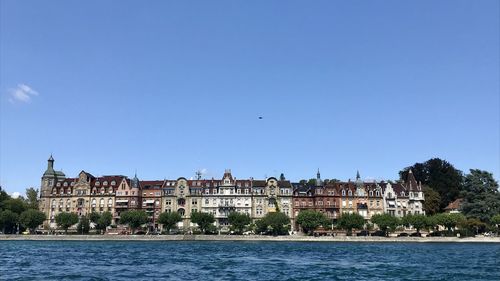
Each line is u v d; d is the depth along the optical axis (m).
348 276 62.25
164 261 83.44
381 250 120.31
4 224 198.12
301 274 64.31
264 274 64.12
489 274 64.44
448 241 172.88
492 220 187.00
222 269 70.19
